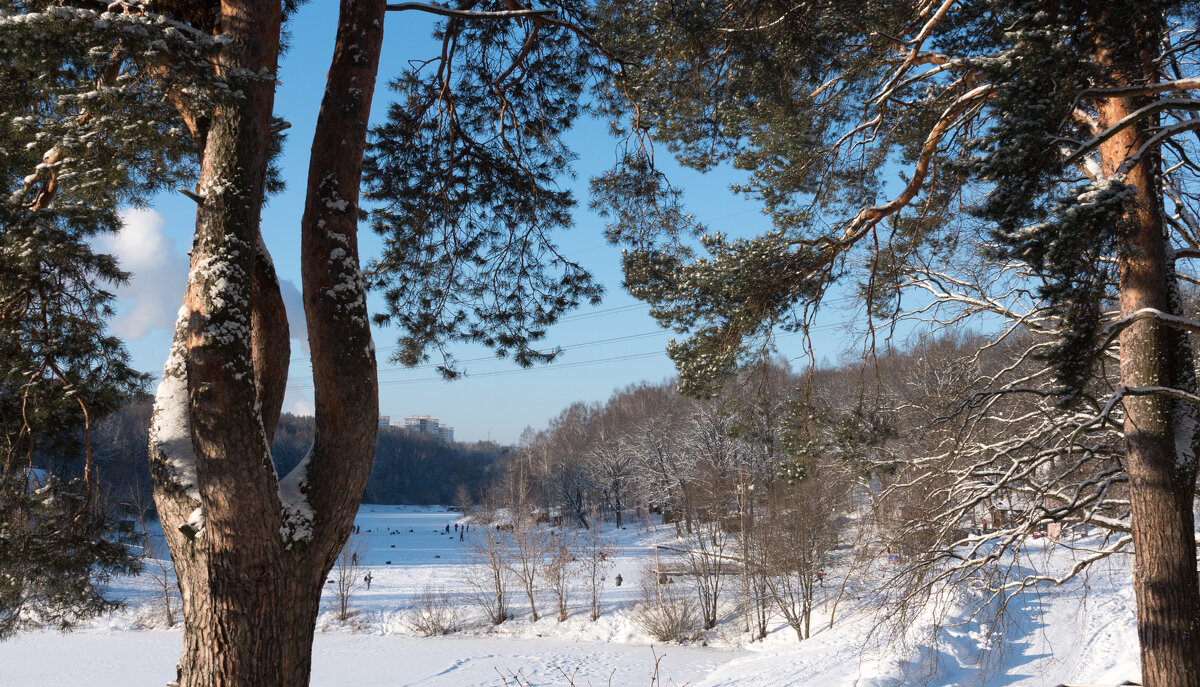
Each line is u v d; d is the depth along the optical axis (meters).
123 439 48.91
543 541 40.00
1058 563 21.19
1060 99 5.03
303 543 4.64
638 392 96.31
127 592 40.38
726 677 23.20
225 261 4.55
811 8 7.48
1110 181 5.26
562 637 35.09
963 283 11.20
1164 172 7.99
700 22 7.52
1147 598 6.80
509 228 9.53
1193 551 6.76
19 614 8.30
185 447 4.73
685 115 8.89
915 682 16.33
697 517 40.31
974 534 11.41
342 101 5.21
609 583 41.91
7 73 5.37
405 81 8.95
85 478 8.02
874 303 9.20
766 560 30.33
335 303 4.97
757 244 7.27
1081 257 5.36
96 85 4.81
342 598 39.94
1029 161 5.17
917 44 7.11
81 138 4.98
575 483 76.62
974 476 10.88
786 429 8.26
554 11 7.07
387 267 9.51
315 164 5.15
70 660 32.09
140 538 8.94
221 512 4.33
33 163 6.42
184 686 4.36
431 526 101.81
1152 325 7.02
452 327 9.83
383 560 58.75
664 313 7.81
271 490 4.48
